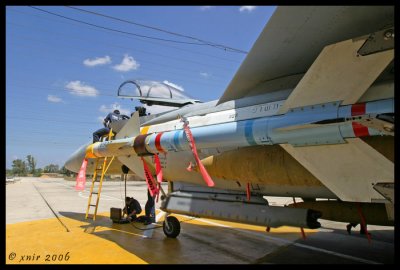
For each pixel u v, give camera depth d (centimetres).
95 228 679
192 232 639
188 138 445
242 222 400
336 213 434
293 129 353
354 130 314
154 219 738
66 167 1001
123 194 1739
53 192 1897
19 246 528
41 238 585
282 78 428
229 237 593
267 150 431
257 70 408
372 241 568
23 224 739
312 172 360
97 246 522
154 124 650
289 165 402
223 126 417
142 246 521
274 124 367
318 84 338
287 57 373
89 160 844
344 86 323
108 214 904
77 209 1040
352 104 321
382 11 286
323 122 329
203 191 496
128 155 618
